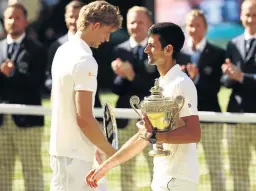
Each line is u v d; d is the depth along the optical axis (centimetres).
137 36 2400
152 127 1511
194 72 2330
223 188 2270
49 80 2412
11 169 2325
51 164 1675
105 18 1636
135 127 2252
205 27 2386
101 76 2461
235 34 5559
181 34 1553
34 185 2317
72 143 1639
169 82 1542
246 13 2339
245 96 2311
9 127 2298
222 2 5531
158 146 1542
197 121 1527
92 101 1612
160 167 1575
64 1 5306
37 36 5247
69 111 1627
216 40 5575
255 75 2298
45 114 2212
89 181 1609
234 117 2147
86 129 1600
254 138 2238
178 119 1536
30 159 2311
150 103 1498
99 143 1608
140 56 2386
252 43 2339
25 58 2384
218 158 2256
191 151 1566
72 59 1614
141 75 2380
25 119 2286
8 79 2380
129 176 2309
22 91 2386
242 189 2270
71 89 1616
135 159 2295
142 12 2412
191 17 2391
